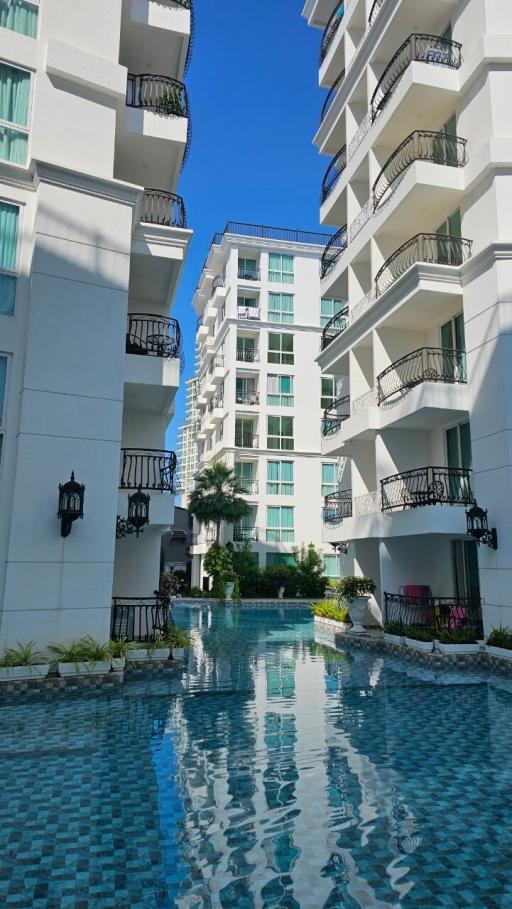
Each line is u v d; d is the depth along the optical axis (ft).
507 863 14.65
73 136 38.09
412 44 49.42
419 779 20.04
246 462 126.41
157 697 31.65
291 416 127.75
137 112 44.24
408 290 48.39
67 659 32.73
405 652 44.78
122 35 46.55
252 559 115.75
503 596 39.81
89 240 37.45
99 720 27.07
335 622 63.77
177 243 44.91
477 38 46.52
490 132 44.42
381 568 52.75
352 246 62.39
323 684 35.50
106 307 37.40
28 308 35.53
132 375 41.42
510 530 39.52
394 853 15.08
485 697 32.09
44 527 33.83
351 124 65.77
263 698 31.78
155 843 15.56
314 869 14.33
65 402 35.35
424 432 54.80
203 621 76.38
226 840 15.72
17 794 18.61
